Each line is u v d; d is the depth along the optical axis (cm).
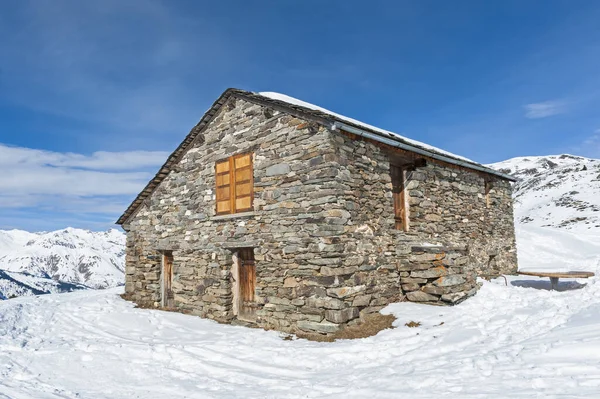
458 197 1190
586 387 388
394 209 1014
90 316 1060
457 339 652
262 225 926
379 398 450
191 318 1044
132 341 833
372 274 864
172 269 1246
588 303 783
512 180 1464
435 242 1062
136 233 1366
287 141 892
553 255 2053
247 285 998
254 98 954
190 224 1141
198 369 649
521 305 843
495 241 1349
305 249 825
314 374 586
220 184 1058
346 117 1201
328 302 774
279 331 851
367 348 666
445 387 448
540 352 513
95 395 556
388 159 980
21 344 815
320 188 815
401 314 820
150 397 542
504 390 414
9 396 540
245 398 508
